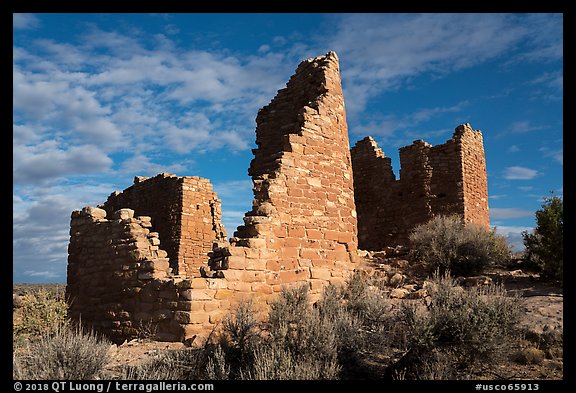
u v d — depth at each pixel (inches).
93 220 561.9
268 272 449.7
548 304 423.2
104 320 497.7
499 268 620.1
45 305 491.8
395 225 886.4
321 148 540.4
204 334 390.0
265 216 464.1
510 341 339.6
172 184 921.5
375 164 938.1
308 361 323.3
